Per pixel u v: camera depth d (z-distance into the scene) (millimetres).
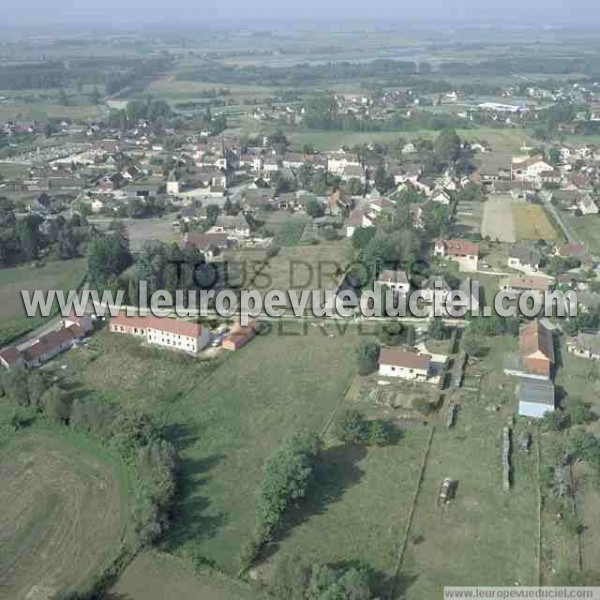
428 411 117188
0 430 112500
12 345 141250
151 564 86312
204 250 191125
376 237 177500
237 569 85625
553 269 177625
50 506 95625
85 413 110812
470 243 187875
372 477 102062
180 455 107188
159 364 134250
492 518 93625
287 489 93562
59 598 78750
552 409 115125
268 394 124062
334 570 82875
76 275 179375
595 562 86250
